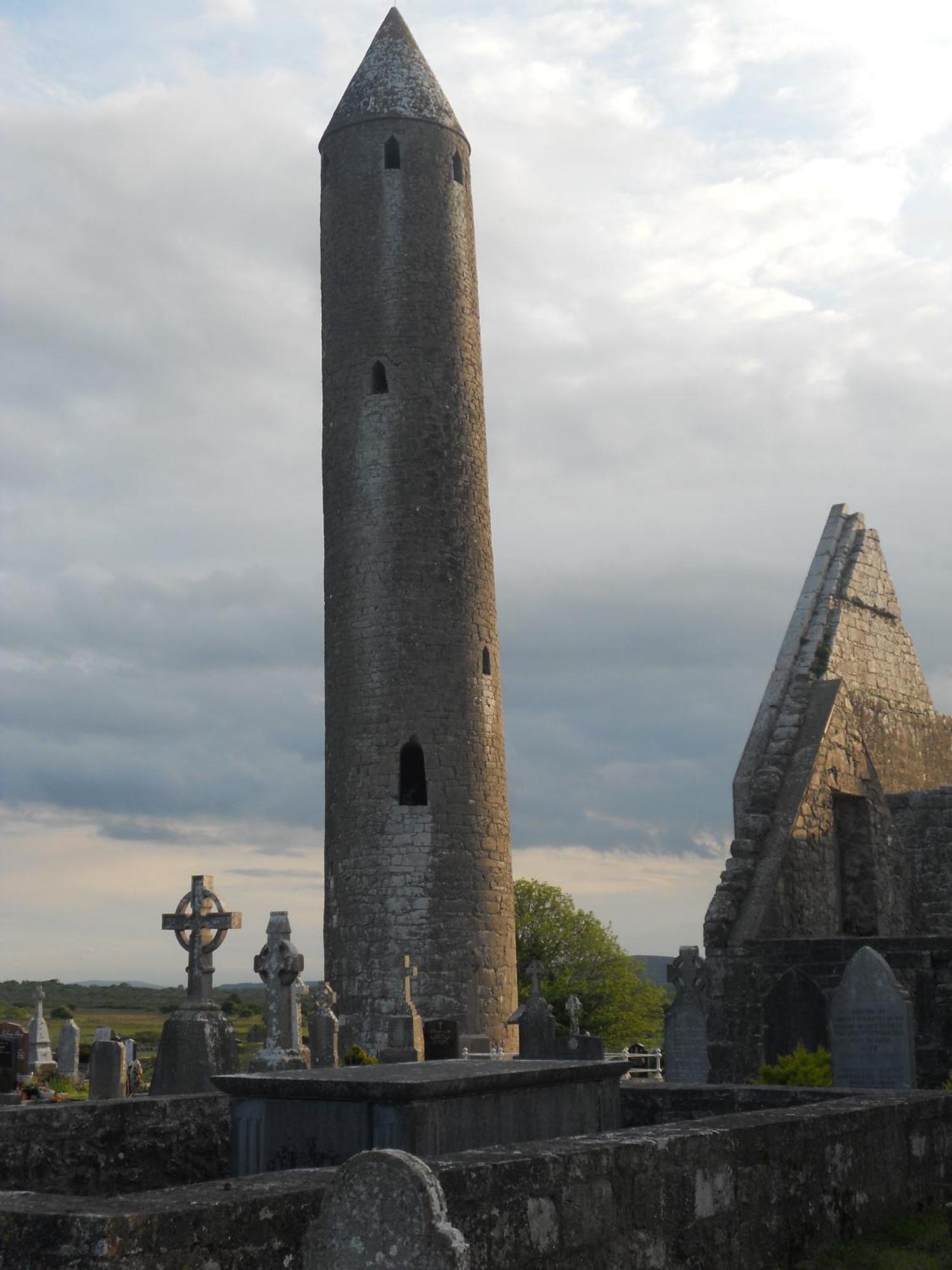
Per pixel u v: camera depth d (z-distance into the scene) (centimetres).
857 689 2919
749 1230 791
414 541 3925
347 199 4119
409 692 3866
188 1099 1108
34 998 4059
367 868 3816
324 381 4128
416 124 4112
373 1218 539
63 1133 1018
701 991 2430
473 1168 624
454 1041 3669
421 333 4019
